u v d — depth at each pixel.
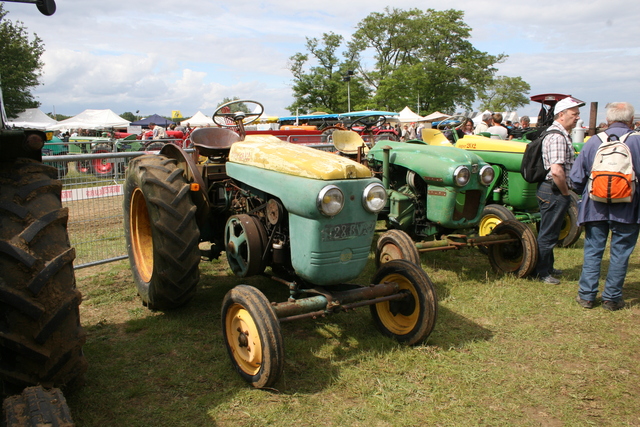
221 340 3.31
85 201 5.06
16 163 2.19
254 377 2.68
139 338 3.33
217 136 4.28
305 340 3.32
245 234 3.24
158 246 3.28
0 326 1.94
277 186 3.03
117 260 4.92
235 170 3.58
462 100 48.66
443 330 3.52
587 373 2.93
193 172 3.65
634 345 3.32
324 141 12.66
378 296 3.13
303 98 46.91
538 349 3.23
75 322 2.13
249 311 2.64
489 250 5.05
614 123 4.02
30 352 1.96
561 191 4.29
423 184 4.98
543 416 2.49
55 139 14.03
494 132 7.84
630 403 2.61
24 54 28.08
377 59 50.91
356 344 3.28
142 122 26.34
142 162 3.67
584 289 4.04
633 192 3.70
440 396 2.63
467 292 4.36
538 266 4.68
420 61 48.31
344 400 2.59
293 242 2.93
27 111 25.62
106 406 2.50
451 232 5.04
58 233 2.09
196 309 3.85
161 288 3.39
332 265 2.84
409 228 5.09
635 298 4.26
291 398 2.60
